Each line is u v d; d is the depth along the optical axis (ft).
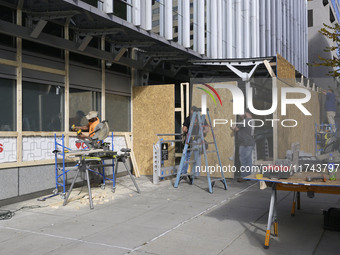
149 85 33.09
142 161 31.89
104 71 28.99
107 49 28.94
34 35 21.88
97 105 28.48
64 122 25.04
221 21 39.73
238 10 43.45
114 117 30.40
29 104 22.62
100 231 15.80
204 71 40.63
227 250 13.44
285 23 61.62
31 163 22.06
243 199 22.56
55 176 23.86
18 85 21.53
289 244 14.12
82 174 26.48
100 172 27.32
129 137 31.63
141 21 26.37
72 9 20.66
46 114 23.76
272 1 55.42
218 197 23.15
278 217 18.19
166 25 30.22
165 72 35.68
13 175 21.07
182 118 30.89
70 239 14.71
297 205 19.88
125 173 31.55
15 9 21.21
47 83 23.73
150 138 31.60
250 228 16.24
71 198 22.29
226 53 41.29
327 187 13.66
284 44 60.44
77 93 26.40
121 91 31.17
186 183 28.45
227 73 40.81
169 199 22.45
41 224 16.92
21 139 21.61
